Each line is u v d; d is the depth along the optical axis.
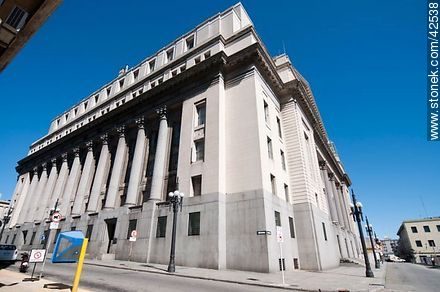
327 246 27.83
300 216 25.98
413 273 25.19
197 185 23.88
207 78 27.80
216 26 32.03
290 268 21.69
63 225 35.75
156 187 26.66
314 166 33.50
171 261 16.81
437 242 77.62
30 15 8.60
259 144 22.56
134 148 34.31
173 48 36.88
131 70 42.53
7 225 50.66
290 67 34.22
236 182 22.41
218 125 24.39
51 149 50.09
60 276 13.27
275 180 24.23
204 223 21.22
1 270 14.61
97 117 43.47
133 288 10.66
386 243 155.25
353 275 18.27
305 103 34.19
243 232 20.16
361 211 19.62
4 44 9.05
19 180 57.16
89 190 37.97
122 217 27.91
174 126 30.72
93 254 27.41
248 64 26.50
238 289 11.22
